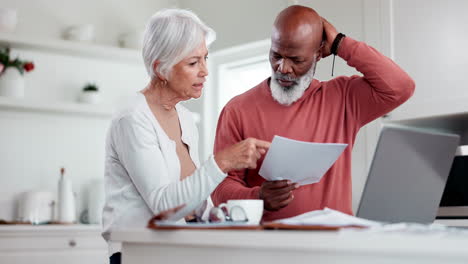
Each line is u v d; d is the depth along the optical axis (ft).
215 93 14.07
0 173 12.50
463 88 8.93
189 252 4.18
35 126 12.96
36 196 12.39
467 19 8.96
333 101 6.96
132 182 5.79
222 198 6.40
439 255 3.12
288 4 11.94
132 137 5.66
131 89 14.38
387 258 3.29
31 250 11.44
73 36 13.15
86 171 13.50
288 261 3.66
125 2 14.43
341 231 3.52
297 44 6.46
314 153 5.24
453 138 5.32
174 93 6.22
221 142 7.07
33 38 12.42
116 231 4.58
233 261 3.93
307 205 6.49
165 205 5.28
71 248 11.81
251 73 13.73
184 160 6.35
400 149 4.92
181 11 6.20
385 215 5.09
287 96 6.74
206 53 6.27
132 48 13.84
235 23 13.35
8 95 12.27
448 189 8.48
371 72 6.67
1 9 12.30
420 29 9.54
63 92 13.38
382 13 10.07
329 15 11.01
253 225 4.10
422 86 9.46
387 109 6.92
